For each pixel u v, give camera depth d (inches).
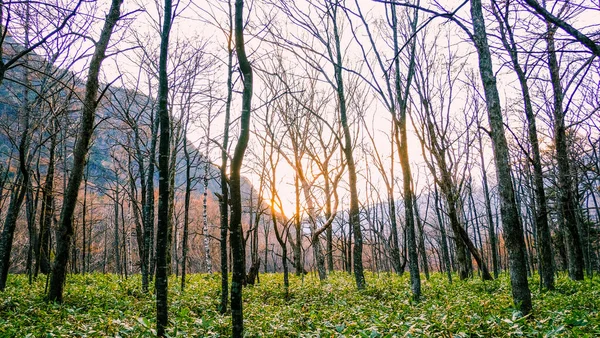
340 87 560.7
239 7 231.6
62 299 410.0
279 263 1846.7
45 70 430.3
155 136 551.8
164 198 267.3
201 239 1631.4
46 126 514.0
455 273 989.2
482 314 301.3
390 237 828.0
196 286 601.0
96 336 253.8
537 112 616.1
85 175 661.3
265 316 335.9
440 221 712.4
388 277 815.7
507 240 302.4
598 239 962.1
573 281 588.1
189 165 547.8
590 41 184.5
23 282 604.4
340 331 248.1
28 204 645.3
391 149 821.2
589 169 456.4
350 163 559.2
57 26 288.0
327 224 679.7
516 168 672.4
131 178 675.4
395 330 240.7
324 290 549.0
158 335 249.4
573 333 211.3
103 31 404.5
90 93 401.1
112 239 1477.6
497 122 305.6
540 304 356.2
